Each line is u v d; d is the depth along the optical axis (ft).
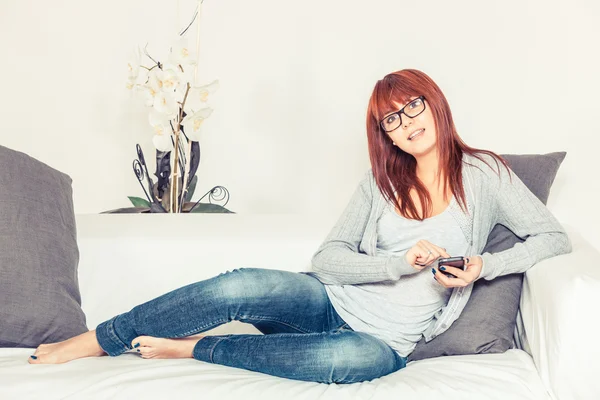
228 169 12.13
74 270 7.07
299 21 11.66
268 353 5.77
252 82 11.88
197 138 9.55
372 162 6.71
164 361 5.92
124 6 11.91
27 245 6.64
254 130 12.00
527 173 7.48
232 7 11.76
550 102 10.69
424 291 6.26
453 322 6.33
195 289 6.00
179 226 8.48
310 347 5.66
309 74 11.74
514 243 6.61
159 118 9.39
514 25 10.78
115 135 12.17
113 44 11.99
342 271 6.37
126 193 12.30
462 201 6.36
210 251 8.02
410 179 6.54
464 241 6.37
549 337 5.59
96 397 5.24
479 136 11.00
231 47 11.84
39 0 12.02
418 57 11.28
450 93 11.11
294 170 12.01
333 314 6.44
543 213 6.40
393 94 6.40
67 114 12.19
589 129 10.55
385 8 11.35
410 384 5.44
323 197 12.02
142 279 7.93
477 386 5.42
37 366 5.75
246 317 6.13
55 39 12.06
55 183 7.29
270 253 8.05
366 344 5.74
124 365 5.77
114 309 7.83
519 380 5.57
